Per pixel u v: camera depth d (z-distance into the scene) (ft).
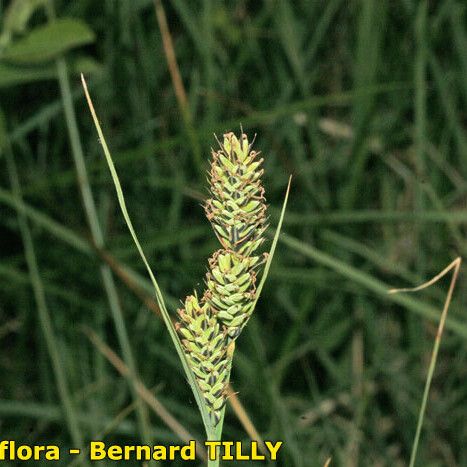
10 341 2.15
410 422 2.00
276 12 1.99
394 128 2.14
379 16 1.88
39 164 2.12
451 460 1.99
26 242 1.38
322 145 2.25
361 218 1.75
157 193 2.12
